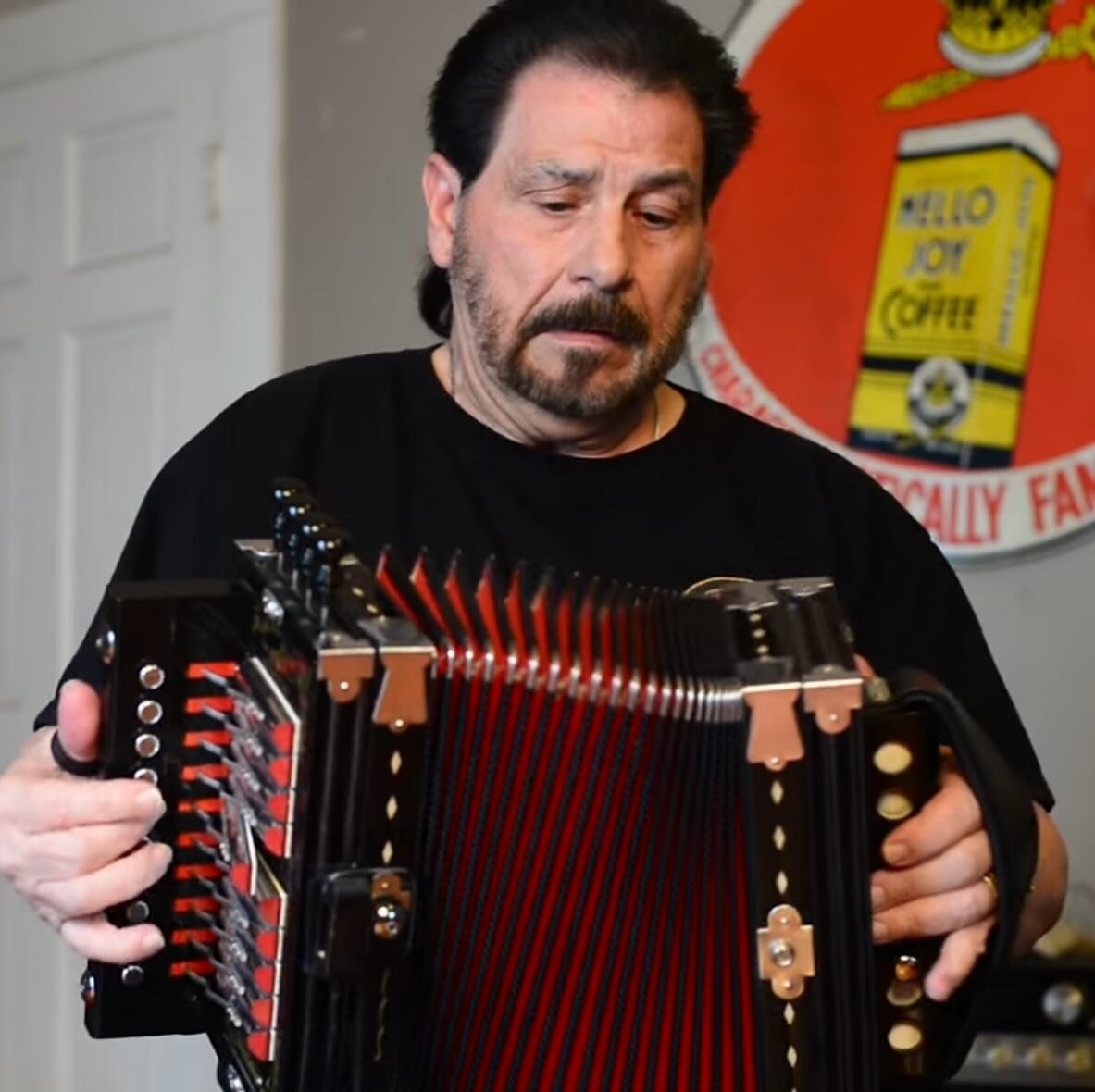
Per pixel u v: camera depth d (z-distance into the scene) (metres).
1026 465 3.43
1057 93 3.42
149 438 4.64
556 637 1.75
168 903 1.87
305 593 1.71
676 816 1.77
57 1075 4.65
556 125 2.04
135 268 4.68
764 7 3.69
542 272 2.04
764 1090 1.75
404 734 1.63
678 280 2.10
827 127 3.64
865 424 3.58
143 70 4.68
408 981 1.73
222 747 1.84
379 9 4.27
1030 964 2.93
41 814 1.81
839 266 3.62
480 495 2.16
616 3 2.12
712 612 1.82
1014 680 3.43
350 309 4.30
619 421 2.17
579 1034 1.80
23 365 4.90
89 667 2.09
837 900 1.74
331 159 4.34
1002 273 3.46
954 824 1.77
